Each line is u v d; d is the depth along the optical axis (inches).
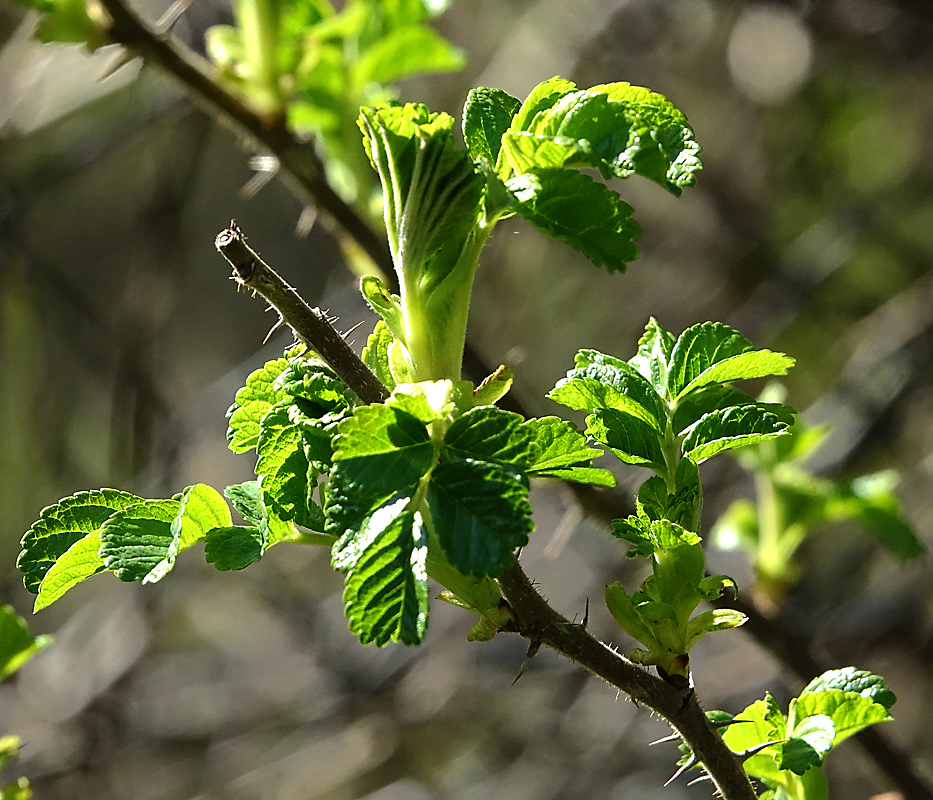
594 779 331.0
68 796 303.4
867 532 322.3
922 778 169.5
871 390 266.7
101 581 360.5
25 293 323.9
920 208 335.9
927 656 281.9
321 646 327.3
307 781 344.5
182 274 386.6
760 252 338.6
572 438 76.8
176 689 349.7
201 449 363.3
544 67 335.9
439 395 73.2
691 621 86.1
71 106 287.0
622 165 77.5
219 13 296.7
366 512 68.6
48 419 341.4
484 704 345.7
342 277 361.4
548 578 343.6
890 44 306.7
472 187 75.7
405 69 183.5
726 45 338.6
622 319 358.9
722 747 86.1
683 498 85.6
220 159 396.5
